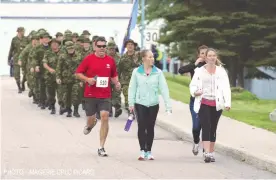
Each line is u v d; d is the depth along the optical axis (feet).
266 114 144.15
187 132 112.37
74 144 101.81
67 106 140.97
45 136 110.32
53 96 146.82
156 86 88.94
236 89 209.46
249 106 174.81
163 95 89.40
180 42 241.35
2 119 134.51
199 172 80.53
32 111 150.92
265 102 193.26
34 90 163.32
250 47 234.99
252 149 93.25
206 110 88.28
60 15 277.64
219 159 91.71
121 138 110.22
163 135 117.29
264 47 229.45
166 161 88.43
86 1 280.92
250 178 78.23
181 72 92.94
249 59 238.89
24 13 276.82
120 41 278.87
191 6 240.73
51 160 86.58
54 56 145.89
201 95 87.92
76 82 139.95
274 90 303.68
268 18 233.76
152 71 88.89
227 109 88.33
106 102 91.86
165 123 126.93
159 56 253.85
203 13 238.27
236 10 236.02
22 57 177.78
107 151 95.86
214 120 89.30
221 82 88.53
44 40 150.71
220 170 82.84
